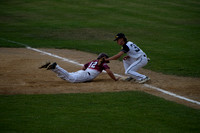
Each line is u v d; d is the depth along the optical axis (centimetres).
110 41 5138
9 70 3089
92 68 2773
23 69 3155
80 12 7744
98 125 1777
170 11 8219
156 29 6297
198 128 1783
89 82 2783
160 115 1973
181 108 2128
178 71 3391
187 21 7200
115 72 3262
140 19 7212
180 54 4303
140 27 6450
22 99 2194
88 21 6850
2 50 4191
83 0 9100
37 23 6506
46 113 1941
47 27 6159
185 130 1752
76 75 2705
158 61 3875
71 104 2125
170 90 2620
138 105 2153
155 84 2803
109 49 4553
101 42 5038
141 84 2773
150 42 5144
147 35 5728
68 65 3466
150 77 3109
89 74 2750
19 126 1720
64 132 1667
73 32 5794
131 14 7688
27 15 7288
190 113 2031
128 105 2144
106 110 2030
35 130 1678
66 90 2475
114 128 1741
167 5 8931
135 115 1958
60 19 6969
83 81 2759
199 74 3275
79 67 3397
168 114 1995
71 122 1808
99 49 4525
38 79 2800
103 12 7794
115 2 8962
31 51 4200
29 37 5250
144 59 2766
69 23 6588
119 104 2158
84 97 2291
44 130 1683
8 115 1877
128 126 1777
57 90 2469
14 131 1652
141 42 5122
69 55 4047
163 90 2609
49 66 2523
